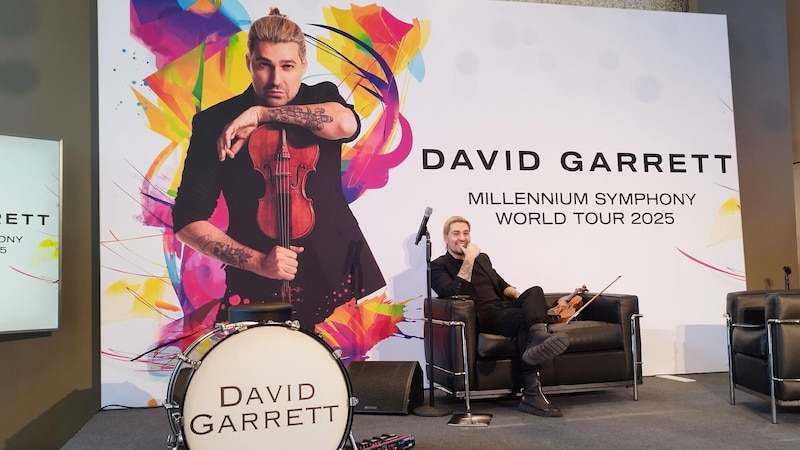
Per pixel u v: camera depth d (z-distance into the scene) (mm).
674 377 5184
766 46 5898
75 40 4625
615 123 5391
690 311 5383
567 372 4141
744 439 3287
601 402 4266
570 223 5238
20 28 4504
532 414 3943
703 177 5520
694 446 3166
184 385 2680
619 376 4250
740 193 5809
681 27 5578
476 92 5156
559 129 5285
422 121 5051
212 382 2662
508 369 4090
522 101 5230
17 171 4051
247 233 4707
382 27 5047
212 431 2648
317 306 4777
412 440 3246
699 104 5562
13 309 4012
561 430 3523
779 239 5820
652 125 5461
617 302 4320
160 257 4555
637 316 4328
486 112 5160
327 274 4812
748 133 5855
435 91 5090
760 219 5809
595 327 4215
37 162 4102
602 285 5254
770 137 5863
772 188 5844
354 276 4855
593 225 5277
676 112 5516
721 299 5449
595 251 5266
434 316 4344
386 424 3732
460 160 5086
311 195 4832
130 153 4555
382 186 4945
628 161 5387
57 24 4590
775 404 3645
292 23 4895
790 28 6520
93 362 4516
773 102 5883
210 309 4609
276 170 4789
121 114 4559
